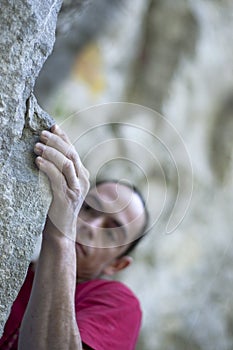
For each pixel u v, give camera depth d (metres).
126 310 3.47
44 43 2.67
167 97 8.52
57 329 2.78
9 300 2.64
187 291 8.59
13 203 2.61
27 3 2.56
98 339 3.27
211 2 8.77
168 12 8.49
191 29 8.56
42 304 2.76
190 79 8.69
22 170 2.63
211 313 8.73
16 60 2.57
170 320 8.46
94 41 7.38
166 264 8.41
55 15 2.74
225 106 9.01
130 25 8.03
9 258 2.62
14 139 2.60
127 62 8.23
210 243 8.83
